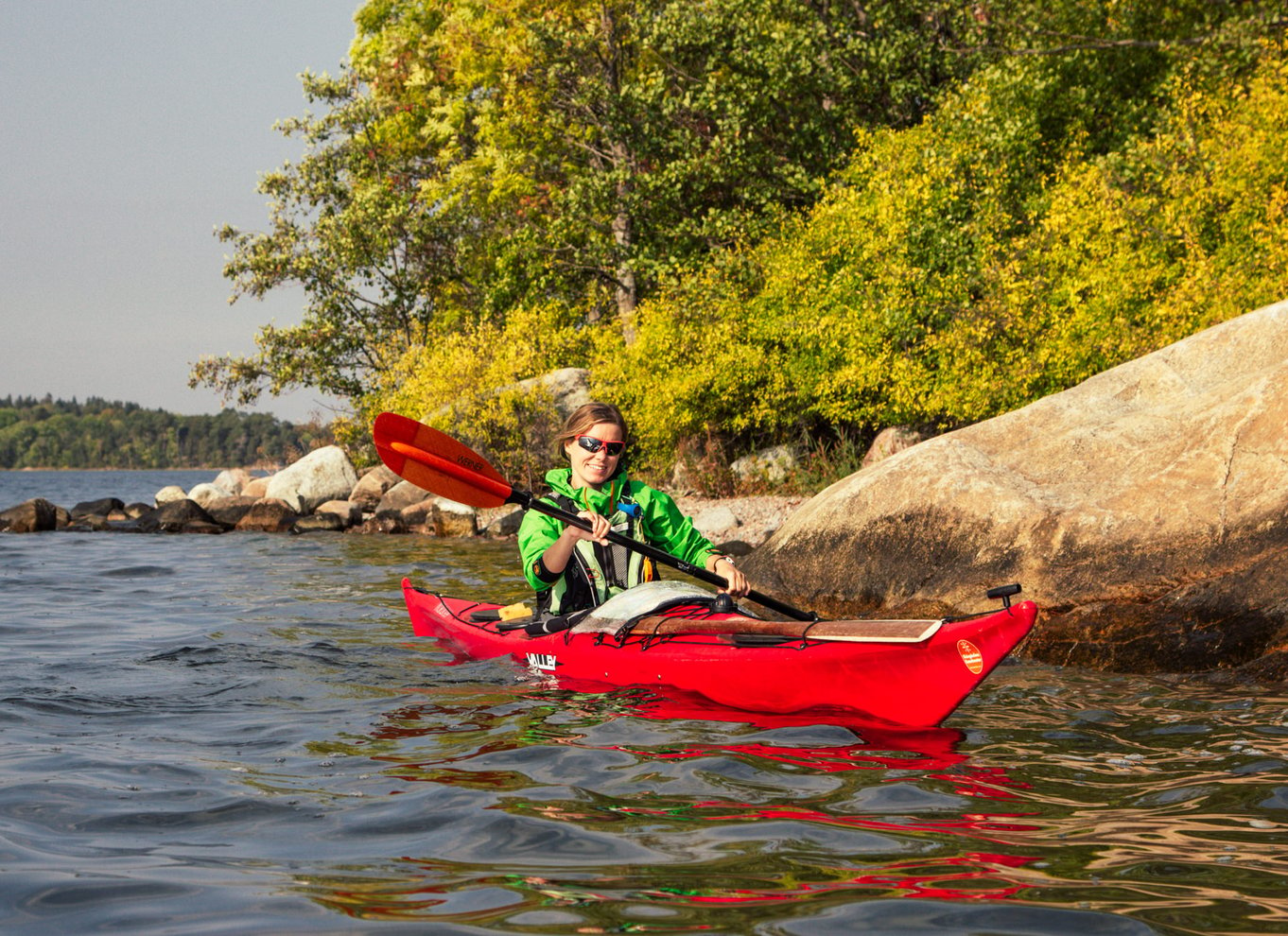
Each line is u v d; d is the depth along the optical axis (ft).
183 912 7.04
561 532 15.70
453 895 7.29
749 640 13.44
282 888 7.47
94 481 326.03
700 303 49.88
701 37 58.54
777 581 23.73
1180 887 7.32
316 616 22.43
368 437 71.15
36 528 54.49
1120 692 14.57
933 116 49.96
